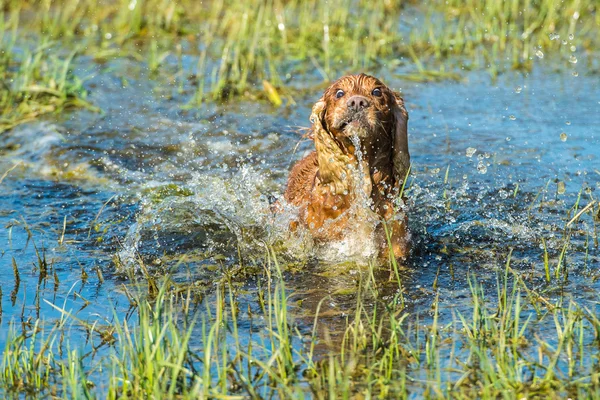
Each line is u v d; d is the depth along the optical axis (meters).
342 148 19.48
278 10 38.06
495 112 29.58
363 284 18.25
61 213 22.78
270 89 30.97
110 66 34.56
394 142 19.67
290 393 12.95
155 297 17.58
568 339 14.62
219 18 40.00
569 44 35.91
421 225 21.47
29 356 14.55
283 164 26.39
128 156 26.88
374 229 19.86
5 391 13.98
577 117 28.81
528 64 33.97
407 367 14.42
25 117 29.48
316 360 14.73
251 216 22.00
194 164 26.45
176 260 19.75
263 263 19.41
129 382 13.66
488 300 17.20
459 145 26.94
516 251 19.94
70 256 19.94
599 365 14.21
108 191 24.52
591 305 16.70
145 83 32.91
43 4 41.16
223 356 13.73
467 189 23.77
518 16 39.09
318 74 33.59
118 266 19.33
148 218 21.98
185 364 14.52
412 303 17.20
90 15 40.59
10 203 23.42
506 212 22.28
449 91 31.64
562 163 25.38
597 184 23.86
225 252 20.23
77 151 27.03
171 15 38.47
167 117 29.73
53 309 17.12
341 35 36.59
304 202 20.83
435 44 35.50
